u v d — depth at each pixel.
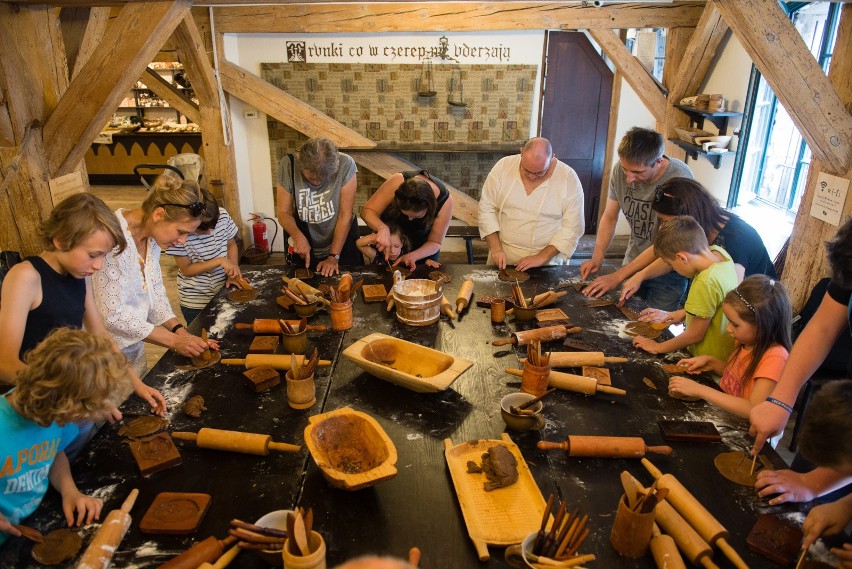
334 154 2.85
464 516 1.33
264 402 1.81
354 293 2.59
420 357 1.98
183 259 2.76
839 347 2.54
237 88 5.17
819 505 1.32
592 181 5.97
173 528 1.29
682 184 2.43
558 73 5.53
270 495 1.42
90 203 1.57
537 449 1.61
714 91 4.44
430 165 5.82
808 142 2.67
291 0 3.64
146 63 2.64
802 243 2.89
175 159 5.12
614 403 1.83
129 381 1.38
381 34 5.34
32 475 1.33
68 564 1.22
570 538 1.19
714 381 1.93
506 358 2.09
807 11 3.72
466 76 5.50
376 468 1.39
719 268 2.06
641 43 4.95
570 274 2.97
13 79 2.48
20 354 1.67
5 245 2.70
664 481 1.43
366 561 0.59
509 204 3.16
